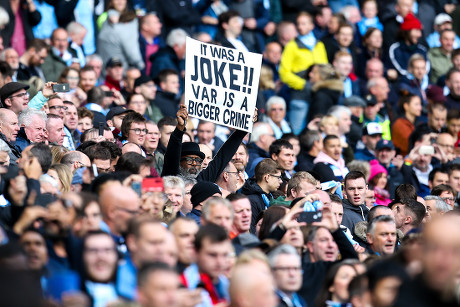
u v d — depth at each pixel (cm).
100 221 2558
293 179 3738
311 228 3080
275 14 6444
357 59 6328
